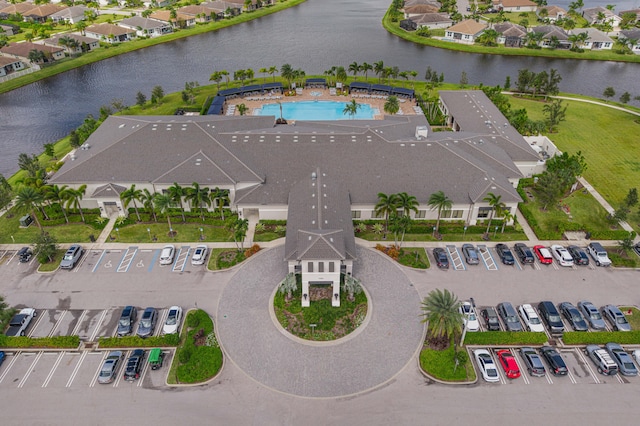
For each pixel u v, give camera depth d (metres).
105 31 185.88
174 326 57.56
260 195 75.06
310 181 74.50
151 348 55.62
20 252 69.50
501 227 74.88
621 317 58.56
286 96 127.19
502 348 55.97
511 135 94.12
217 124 89.69
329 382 51.62
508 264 67.75
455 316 51.31
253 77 143.00
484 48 172.50
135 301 62.25
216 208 78.88
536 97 129.25
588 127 110.50
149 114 119.12
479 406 49.38
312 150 81.25
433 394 50.56
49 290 64.19
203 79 148.75
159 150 82.25
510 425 47.56
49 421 48.28
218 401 49.88
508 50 170.12
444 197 69.62
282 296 62.12
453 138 86.38
